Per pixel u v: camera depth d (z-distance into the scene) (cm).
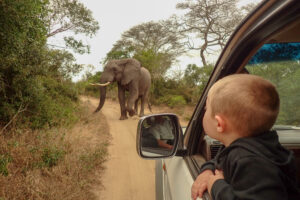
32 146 453
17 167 389
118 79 1265
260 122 85
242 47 115
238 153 85
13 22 405
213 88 95
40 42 576
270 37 102
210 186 98
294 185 83
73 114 891
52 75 977
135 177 475
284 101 162
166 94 2025
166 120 188
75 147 541
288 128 184
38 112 619
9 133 475
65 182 380
